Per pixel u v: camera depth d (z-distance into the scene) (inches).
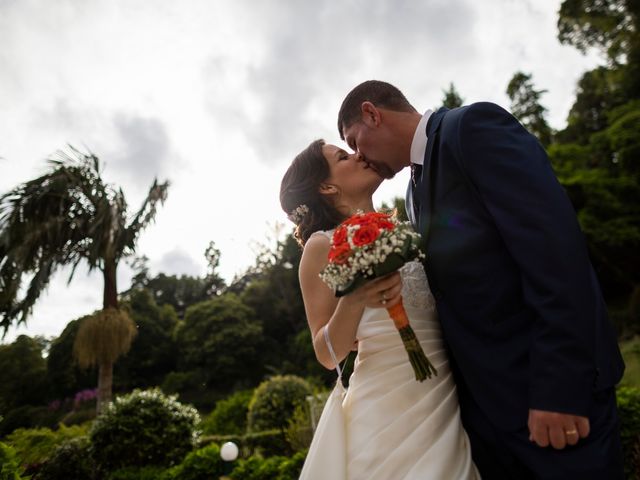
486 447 52.2
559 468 40.6
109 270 350.6
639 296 605.3
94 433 276.1
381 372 55.3
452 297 50.2
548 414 38.8
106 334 335.6
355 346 61.9
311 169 70.0
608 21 700.7
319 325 57.0
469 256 48.3
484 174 46.9
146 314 1131.3
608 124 991.6
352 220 50.7
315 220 69.7
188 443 289.9
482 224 48.3
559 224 41.1
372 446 51.3
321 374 796.6
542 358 39.7
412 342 49.3
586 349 38.4
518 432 44.7
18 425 537.0
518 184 44.2
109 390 338.3
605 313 46.1
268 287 1155.3
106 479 265.9
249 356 999.0
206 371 986.1
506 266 47.2
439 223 51.4
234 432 493.4
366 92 63.7
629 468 140.9
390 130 61.0
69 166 341.7
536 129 1147.9
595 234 729.6
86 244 340.5
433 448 49.8
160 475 234.8
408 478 48.1
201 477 229.0
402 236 46.3
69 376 675.4
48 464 268.1
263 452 326.3
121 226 346.0
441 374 55.2
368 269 45.5
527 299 41.9
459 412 54.4
